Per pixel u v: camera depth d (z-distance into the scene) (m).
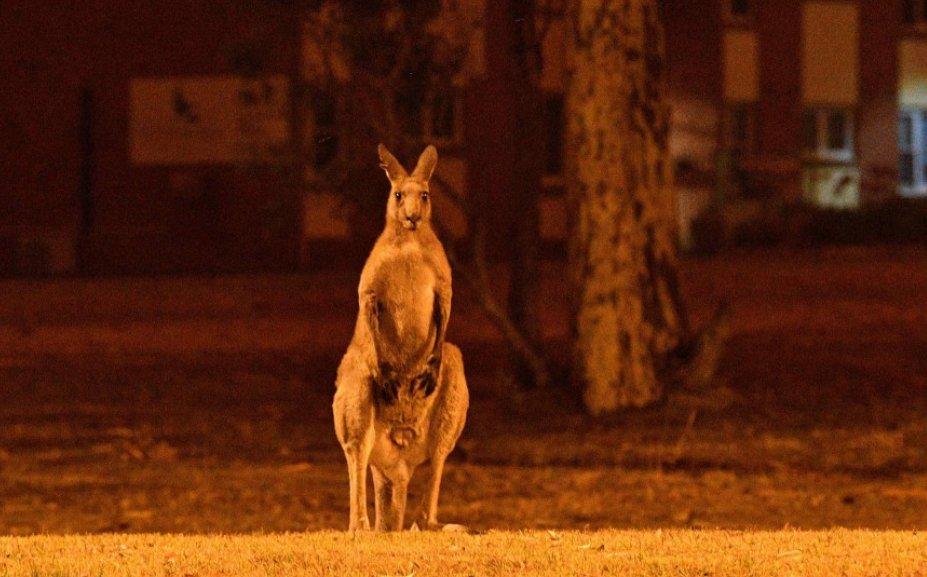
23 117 37.38
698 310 26.95
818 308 27.19
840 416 18.05
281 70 21.95
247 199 36.19
